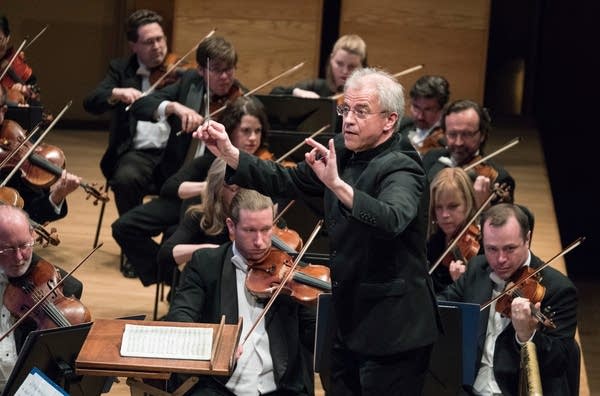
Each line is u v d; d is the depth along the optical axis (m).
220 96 12.70
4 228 8.50
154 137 13.05
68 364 7.54
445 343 7.69
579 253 22.80
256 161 7.05
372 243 6.98
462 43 17.53
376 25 17.55
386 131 7.02
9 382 7.34
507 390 8.79
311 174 7.15
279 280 8.78
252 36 17.44
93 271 12.42
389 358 7.14
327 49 21.22
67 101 19.22
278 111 12.19
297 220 10.55
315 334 8.02
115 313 11.34
